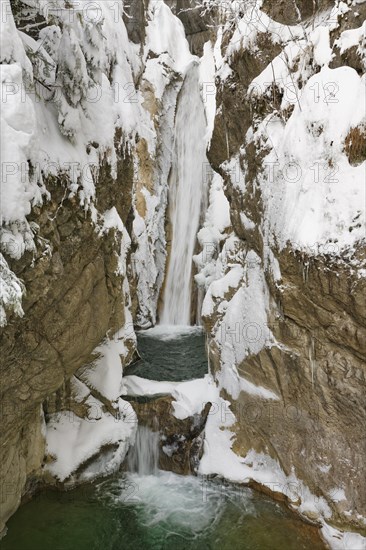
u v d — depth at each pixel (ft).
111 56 27.07
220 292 23.17
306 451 17.51
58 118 16.62
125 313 25.63
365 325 13.92
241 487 19.71
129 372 26.78
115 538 17.63
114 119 22.71
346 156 13.78
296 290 15.76
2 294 11.22
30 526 17.83
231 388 21.33
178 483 20.77
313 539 16.63
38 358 15.61
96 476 20.33
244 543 17.15
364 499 15.62
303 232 14.49
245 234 21.08
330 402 16.20
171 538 17.62
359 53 14.53
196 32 46.19
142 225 36.52
